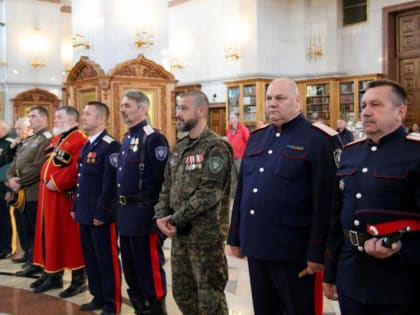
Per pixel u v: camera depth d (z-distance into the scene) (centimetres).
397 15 1300
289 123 251
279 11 1444
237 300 395
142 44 930
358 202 204
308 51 1430
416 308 195
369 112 202
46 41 1758
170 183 305
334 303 384
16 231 571
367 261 200
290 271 242
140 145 337
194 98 288
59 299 410
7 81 1680
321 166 236
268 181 247
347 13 1378
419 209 193
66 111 421
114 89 834
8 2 1683
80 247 419
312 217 237
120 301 373
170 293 414
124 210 337
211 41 1605
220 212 287
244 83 1425
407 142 199
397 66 1305
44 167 421
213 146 282
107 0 906
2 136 559
